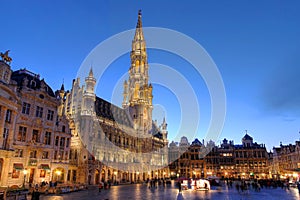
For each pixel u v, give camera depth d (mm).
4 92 41531
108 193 45312
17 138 48594
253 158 138750
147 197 38719
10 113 44688
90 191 49406
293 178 99250
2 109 41375
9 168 44812
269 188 63344
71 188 47375
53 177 58094
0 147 40594
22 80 53125
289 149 123188
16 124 48406
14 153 43938
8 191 29766
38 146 52969
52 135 57844
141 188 61000
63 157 61406
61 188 44062
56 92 62781
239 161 140000
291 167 117812
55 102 59719
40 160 53500
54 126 58938
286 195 43625
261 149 140125
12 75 55531
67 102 88500
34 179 51469
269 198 38312
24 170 44812
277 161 135750
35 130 53594
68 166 63844
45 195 38781
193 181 56969
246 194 44594
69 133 64562
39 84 57375
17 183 46562
